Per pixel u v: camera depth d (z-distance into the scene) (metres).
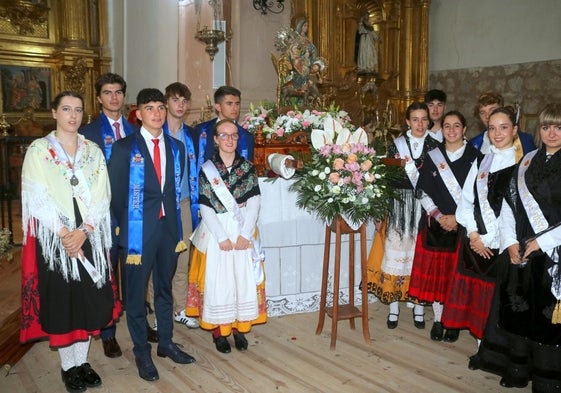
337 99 8.06
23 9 8.39
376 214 3.14
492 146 2.89
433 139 3.47
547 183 2.47
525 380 2.65
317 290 3.86
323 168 3.06
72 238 2.53
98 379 2.80
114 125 3.14
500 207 2.76
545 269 2.47
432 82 8.97
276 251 3.70
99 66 8.82
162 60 7.05
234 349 3.26
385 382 2.85
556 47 7.08
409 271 3.52
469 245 3.05
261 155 3.75
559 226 2.42
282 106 4.64
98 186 2.65
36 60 8.58
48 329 2.55
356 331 3.56
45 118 8.66
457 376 2.92
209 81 5.95
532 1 7.33
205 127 3.56
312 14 7.79
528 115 7.46
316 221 3.77
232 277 3.07
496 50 7.86
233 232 3.05
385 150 3.64
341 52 8.12
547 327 2.46
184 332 3.56
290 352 3.22
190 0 6.22
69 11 8.57
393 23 8.83
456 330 3.40
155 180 2.78
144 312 2.86
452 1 8.52
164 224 2.86
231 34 6.05
